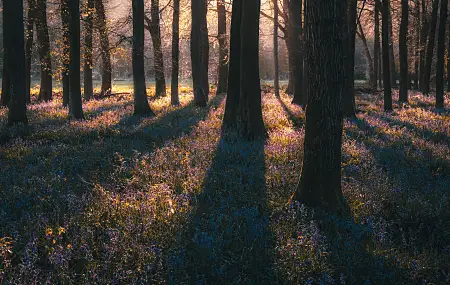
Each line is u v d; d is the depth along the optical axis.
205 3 29.84
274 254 5.17
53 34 23.36
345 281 4.77
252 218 6.16
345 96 18.81
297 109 21.30
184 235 5.72
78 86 18.56
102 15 27.69
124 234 5.53
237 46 14.09
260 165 9.52
